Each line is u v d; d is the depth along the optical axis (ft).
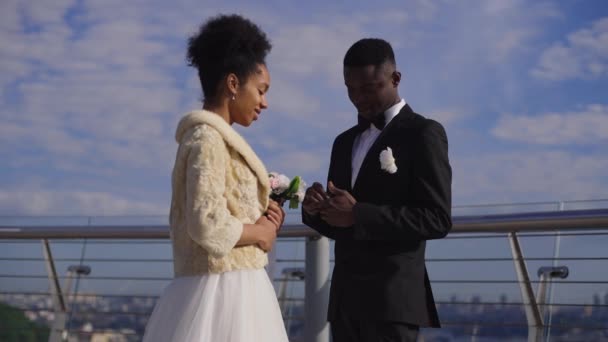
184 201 8.87
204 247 8.41
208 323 8.66
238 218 8.91
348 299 10.78
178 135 8.98
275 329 9.11
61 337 17.07
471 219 12.91
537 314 12.53
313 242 14.10
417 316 10.47
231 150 8.95
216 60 9.27
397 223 10.21
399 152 10.71
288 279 15.21
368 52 10.90
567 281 12.36
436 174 10.45
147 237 16.16
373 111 11.07
